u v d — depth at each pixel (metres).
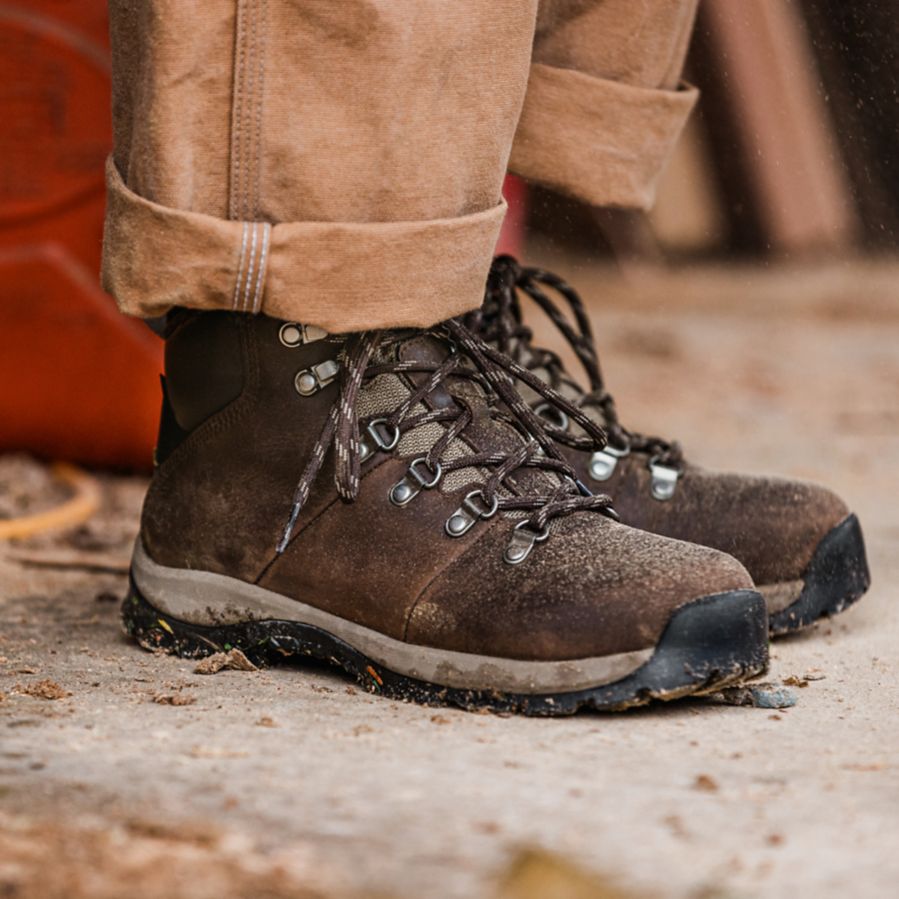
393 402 2.21
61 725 1.85
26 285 4.22
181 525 2.35
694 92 2.85
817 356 9.18
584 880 1.33
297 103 2.02
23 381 4.29
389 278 2.07
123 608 2.47
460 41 2.05
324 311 2.07
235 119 2.01
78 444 4.39
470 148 2.11
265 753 1.74
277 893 1.30
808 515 2.67
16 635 2.51
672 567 2.03
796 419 6.68
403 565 2.13
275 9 1.98
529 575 2.06
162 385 2.44
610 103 2.70
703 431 6.24
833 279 12.10
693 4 2.80
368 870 1.35
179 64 1.98
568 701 2.00
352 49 2.00
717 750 1.81
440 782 1.63
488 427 2.23
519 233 4.18
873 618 2.86
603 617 1.98
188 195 2.04
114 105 2.18
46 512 3.86
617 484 2.70
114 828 1.44
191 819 1.47
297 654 2.30
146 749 1.74
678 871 1.36
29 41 4.12
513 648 2.01
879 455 5.61
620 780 1.66
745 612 2.00
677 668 1.97
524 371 2.30
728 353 9.18
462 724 1.95
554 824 1.48
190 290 2.06
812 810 1.54
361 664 2.17
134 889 1.30
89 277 4.25
